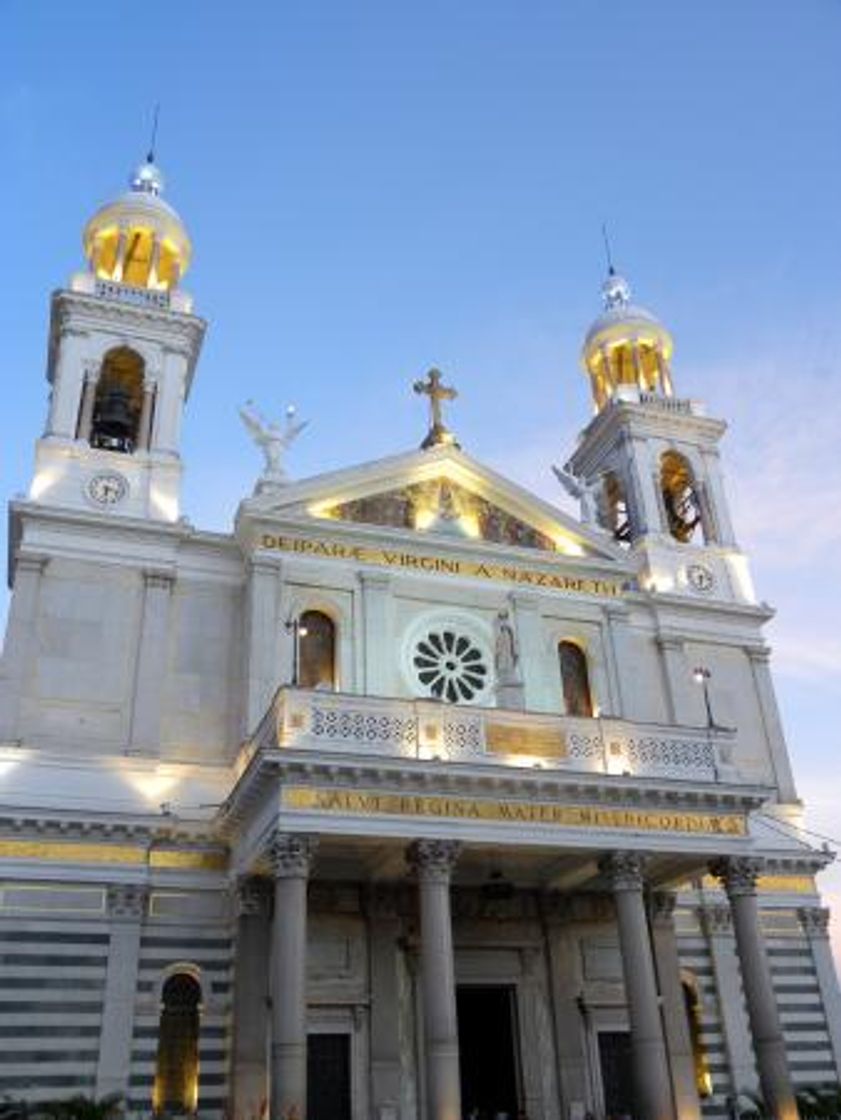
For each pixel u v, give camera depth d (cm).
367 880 2908
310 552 3266
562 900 3100
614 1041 3006
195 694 3067
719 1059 3133
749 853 2770
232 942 2744
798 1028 3266
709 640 3834
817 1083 3177
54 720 2898
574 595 3556
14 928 2612
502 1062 2923
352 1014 2764
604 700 3444
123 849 2777
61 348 3519
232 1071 2544
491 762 2605
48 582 3069
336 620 3222
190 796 2912
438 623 3325
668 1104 2398
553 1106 2856
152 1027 2617
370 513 3409
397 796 2484
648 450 4241
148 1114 2522
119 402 3566
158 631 3092
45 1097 2469
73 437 3353
